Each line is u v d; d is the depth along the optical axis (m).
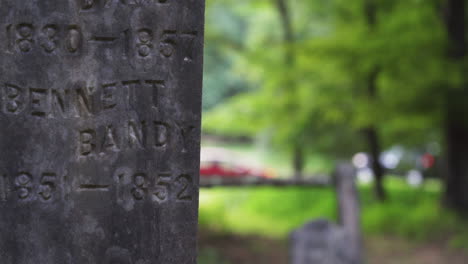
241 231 8.67
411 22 9.22
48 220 2.04
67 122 2.04
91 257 2.07
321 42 9.09
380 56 8.44
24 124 2.00
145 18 2.06
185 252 2.16
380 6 9.77
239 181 5.32
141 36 2.06
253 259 6.95
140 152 2.10
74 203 2.06
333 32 10.50
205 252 6.94
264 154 16.77
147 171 2.11
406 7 9.57
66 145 2.04
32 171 2.02
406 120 9.72
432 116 9.30
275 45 10.65
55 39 2.00
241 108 11.17
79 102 2.04
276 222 10.70
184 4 2.09
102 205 2.08
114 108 2.07
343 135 12.02
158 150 2.11
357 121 9.46
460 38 9.16
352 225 5.94
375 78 9.40
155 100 2.10
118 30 2.05
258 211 11.75
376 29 9.13
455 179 9.78
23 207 2.02
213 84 26.23
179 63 2.11
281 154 15.09
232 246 7.52
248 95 11.30
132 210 2.10
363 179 16.66
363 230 9.60
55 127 2.03
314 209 11.48
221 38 12.78
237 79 26.61
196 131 2.14
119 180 2.09
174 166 2.13
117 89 2.06
